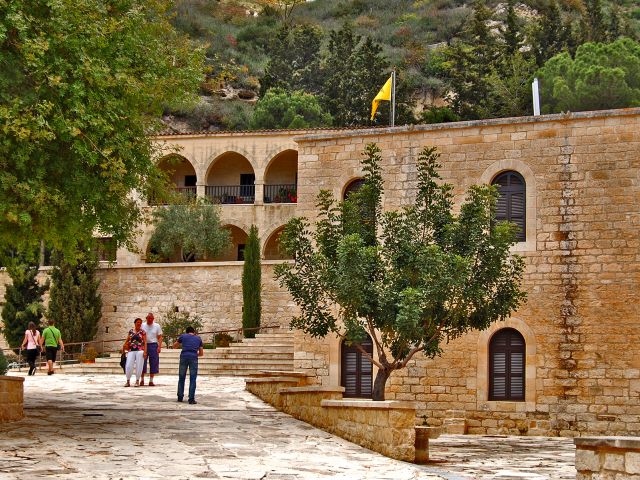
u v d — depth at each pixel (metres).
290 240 24.67
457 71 74.44
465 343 28.80
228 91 84.94
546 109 66.25
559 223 28.17
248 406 25.36
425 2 116.75
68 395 27.25
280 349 38.41
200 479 14.29
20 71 18.73
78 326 45.84
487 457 21.19
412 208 23.84
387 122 71.00
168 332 44.16
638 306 27.20
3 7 18.47
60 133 18.59
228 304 45.41
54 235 21.02
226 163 58.38
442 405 28.84
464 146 29.42
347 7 120.19
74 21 18.95
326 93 76.75
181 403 25.55
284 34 88.94
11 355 46.44
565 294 27.94
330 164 31.12
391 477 15.59
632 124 27.70
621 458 11.09
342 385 30.39
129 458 16.05
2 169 18.44
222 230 52.78
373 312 22.80
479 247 23.27
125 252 52.41
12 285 47.59
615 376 27.25
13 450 16.25
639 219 27.41
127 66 20.48
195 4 113.31
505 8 106.94
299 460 16.97
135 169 21.27
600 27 80.31
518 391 28.28
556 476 17.61
